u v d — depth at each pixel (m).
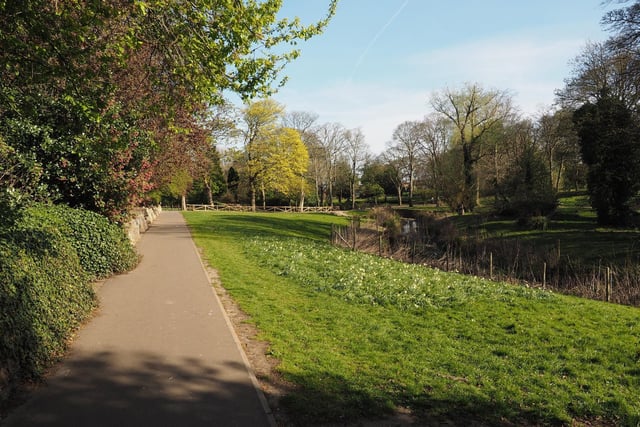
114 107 11.43
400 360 6.76
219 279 12.06
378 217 40.31
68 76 6.98
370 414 5.06
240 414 4.79
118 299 9.38
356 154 76.19
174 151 22.09
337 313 9.18
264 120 50.62
